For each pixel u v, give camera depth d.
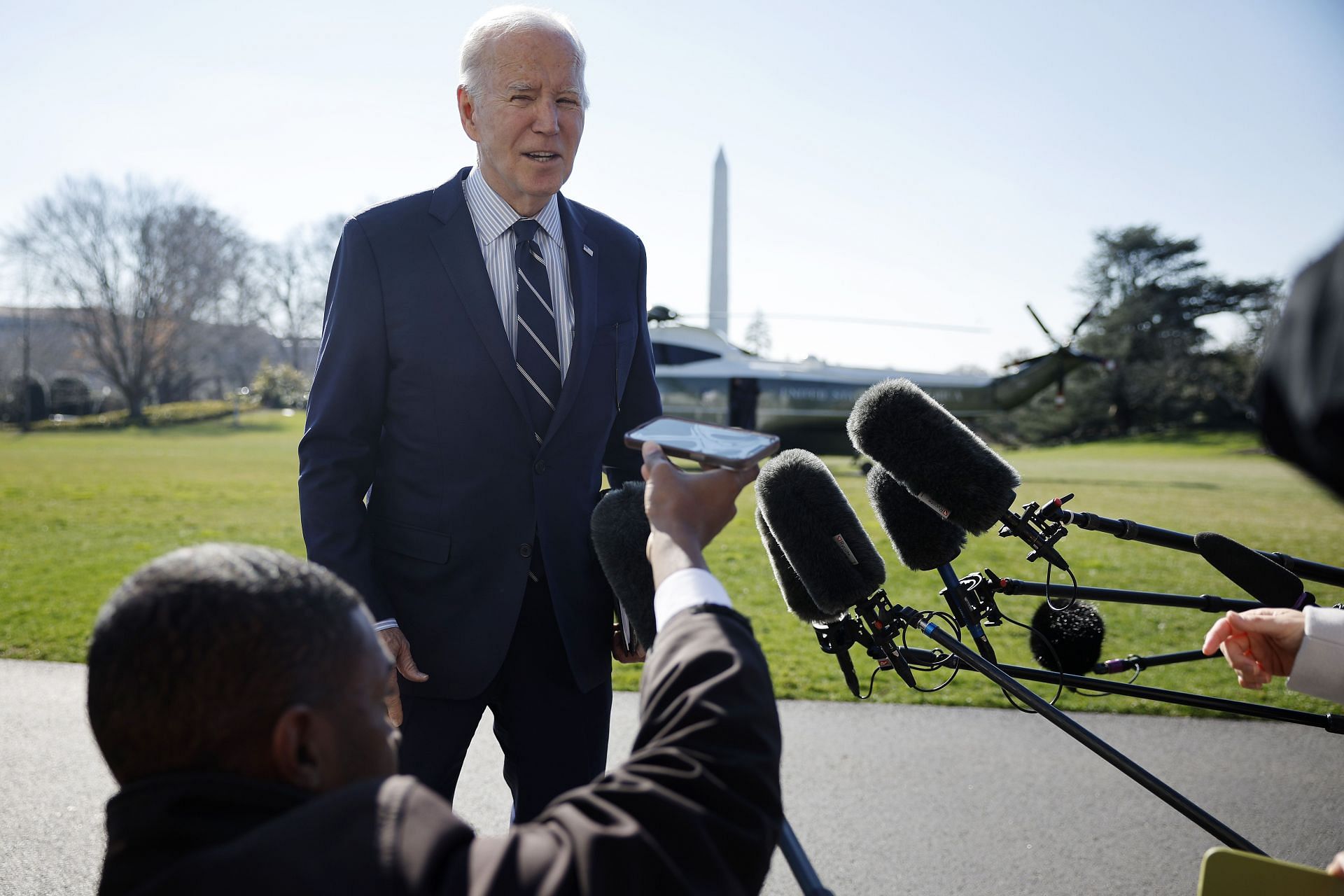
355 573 1.74
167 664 0.74
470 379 1.84
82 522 11.06
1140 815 3.30
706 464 1.07
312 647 0.78
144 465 21.30
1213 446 39.50
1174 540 1.62
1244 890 0.91
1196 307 45.62
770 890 2.79
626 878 0.72
